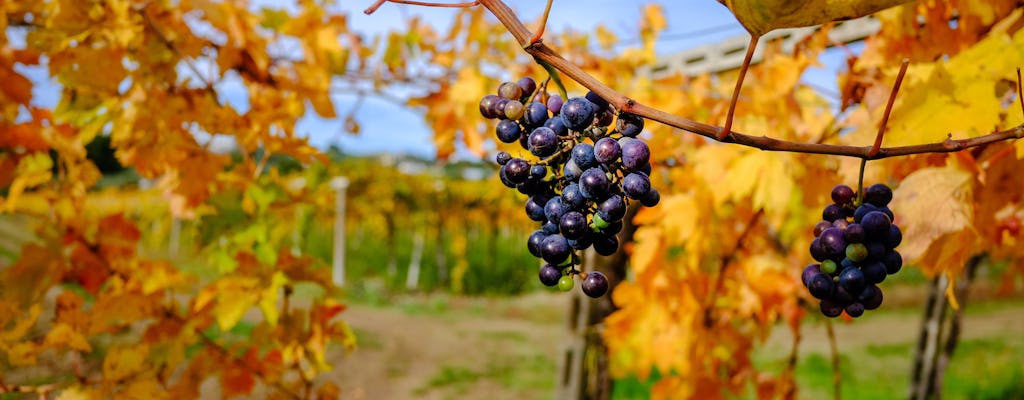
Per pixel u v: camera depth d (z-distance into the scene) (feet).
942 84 2.50
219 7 3.83
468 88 5.61
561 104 1.94
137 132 3.66
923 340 8.24
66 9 3.39
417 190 46.14
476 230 63.10
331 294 3.92
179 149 3.73
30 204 3.47
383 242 58.90
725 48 5.88
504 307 37.99
